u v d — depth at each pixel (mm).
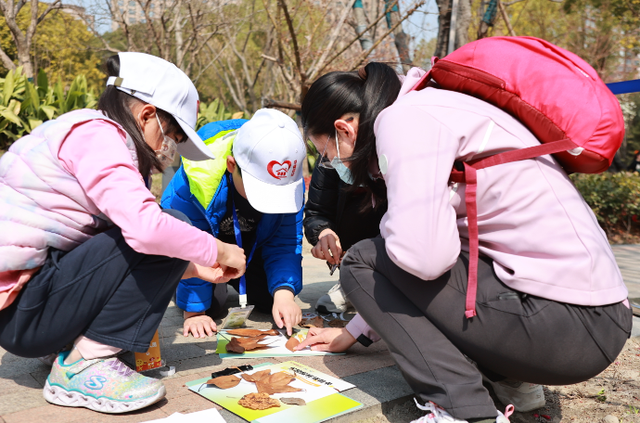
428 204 1321
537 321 1331
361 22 6609
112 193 1398
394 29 5918
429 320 1483
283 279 2352
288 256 2432
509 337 1369
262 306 2678
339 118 1689
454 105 1402
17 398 1605
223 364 1954
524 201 1338
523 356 1380
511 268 1351
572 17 12773
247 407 1540
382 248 1543
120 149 1458
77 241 1519
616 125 1331
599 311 1335
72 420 1468
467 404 1373
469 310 1389
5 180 1462
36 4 9828
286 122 2111
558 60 1412
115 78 1559
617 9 11703
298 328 2410
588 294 1316
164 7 10125
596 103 1335
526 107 1385
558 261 1323
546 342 1339
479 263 1444
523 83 1397
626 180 7234
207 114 9898
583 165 1393
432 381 1414
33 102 7586
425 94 1465
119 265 1484
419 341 1446
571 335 1330
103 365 1529
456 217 1467
